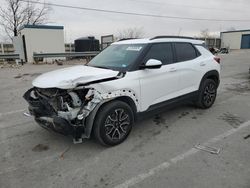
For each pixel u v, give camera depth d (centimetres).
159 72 434
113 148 377
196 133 431
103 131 361
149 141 400
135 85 390
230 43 5906
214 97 591
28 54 1905
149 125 471
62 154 361
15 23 3309
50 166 328
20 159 348
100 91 348
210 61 561
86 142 399
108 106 362
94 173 309
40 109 369
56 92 345
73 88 337
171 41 483
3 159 349
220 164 323
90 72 380
